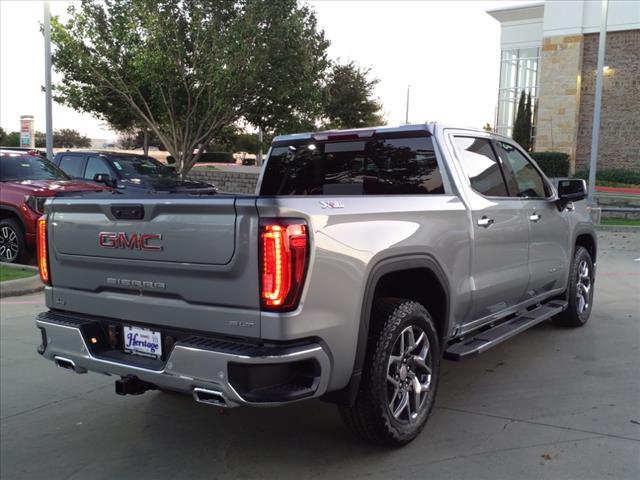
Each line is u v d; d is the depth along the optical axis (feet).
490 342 14.89
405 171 15.38
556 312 18.97
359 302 10.90
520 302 17.57
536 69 111.65
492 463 11.60
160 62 55.62
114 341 11.97
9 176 35.45
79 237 12.04
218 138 71.36
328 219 10.44
